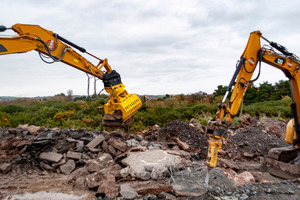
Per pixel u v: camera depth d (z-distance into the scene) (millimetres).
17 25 4750
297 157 6211
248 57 5289
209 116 15555
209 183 4695
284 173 5402
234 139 8938
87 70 6031
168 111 15883
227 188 4480
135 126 12664
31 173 6023
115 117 5926
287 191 4305
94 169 5801
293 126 6199
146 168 5195
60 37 5438
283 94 30109
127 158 5734
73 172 5977
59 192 4742
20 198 4418
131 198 4078
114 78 6113
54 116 13617
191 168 5590
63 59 5543
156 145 7832
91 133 8391
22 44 4762
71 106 16781
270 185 4633
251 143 8656
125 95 6145
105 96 17156
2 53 4480
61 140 7297
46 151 6785
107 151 7055
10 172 5934
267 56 5605
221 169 5688
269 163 5762
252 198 4062
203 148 8070
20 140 6918
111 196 4156
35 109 16016
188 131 8719
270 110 17469
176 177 5031
